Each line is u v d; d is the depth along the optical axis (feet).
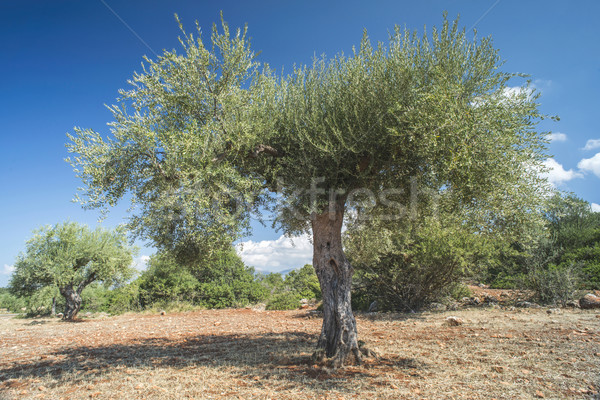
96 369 22.29
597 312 35.88
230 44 21.45
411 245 46.06
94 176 19.31
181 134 19.02
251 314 61.72
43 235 69.46
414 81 19.20
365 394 15.35
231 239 21.75
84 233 73.26
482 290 62.08
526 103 17.87
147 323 51.75
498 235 19.60
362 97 19.70
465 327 32.73
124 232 20.39
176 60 20.18
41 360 26.25
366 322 41.19
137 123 19.39
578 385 15.34
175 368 21.83
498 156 16.49
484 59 18.19
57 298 94.22
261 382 18.04
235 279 94.53
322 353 21.67
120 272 74.13
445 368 19.20
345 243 34.50
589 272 51.13
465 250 42.96
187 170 18.37
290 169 22.33
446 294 52.65
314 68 23.77
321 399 14.96
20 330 48.85
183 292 85.76
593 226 66.69
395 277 46.37
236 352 26.50
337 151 19.67
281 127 23.54
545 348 22.31
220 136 20.57
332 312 22.33
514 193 17.10
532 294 48.42
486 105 16.84
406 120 17.76
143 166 20.59
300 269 110.22
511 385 15.70
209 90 21.18
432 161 17.84
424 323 37.40
